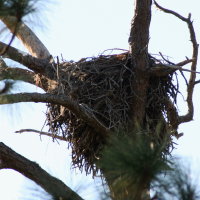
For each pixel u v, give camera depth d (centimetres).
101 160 586
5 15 755
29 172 1041
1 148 1051
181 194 549
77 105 1074
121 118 1190
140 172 568
